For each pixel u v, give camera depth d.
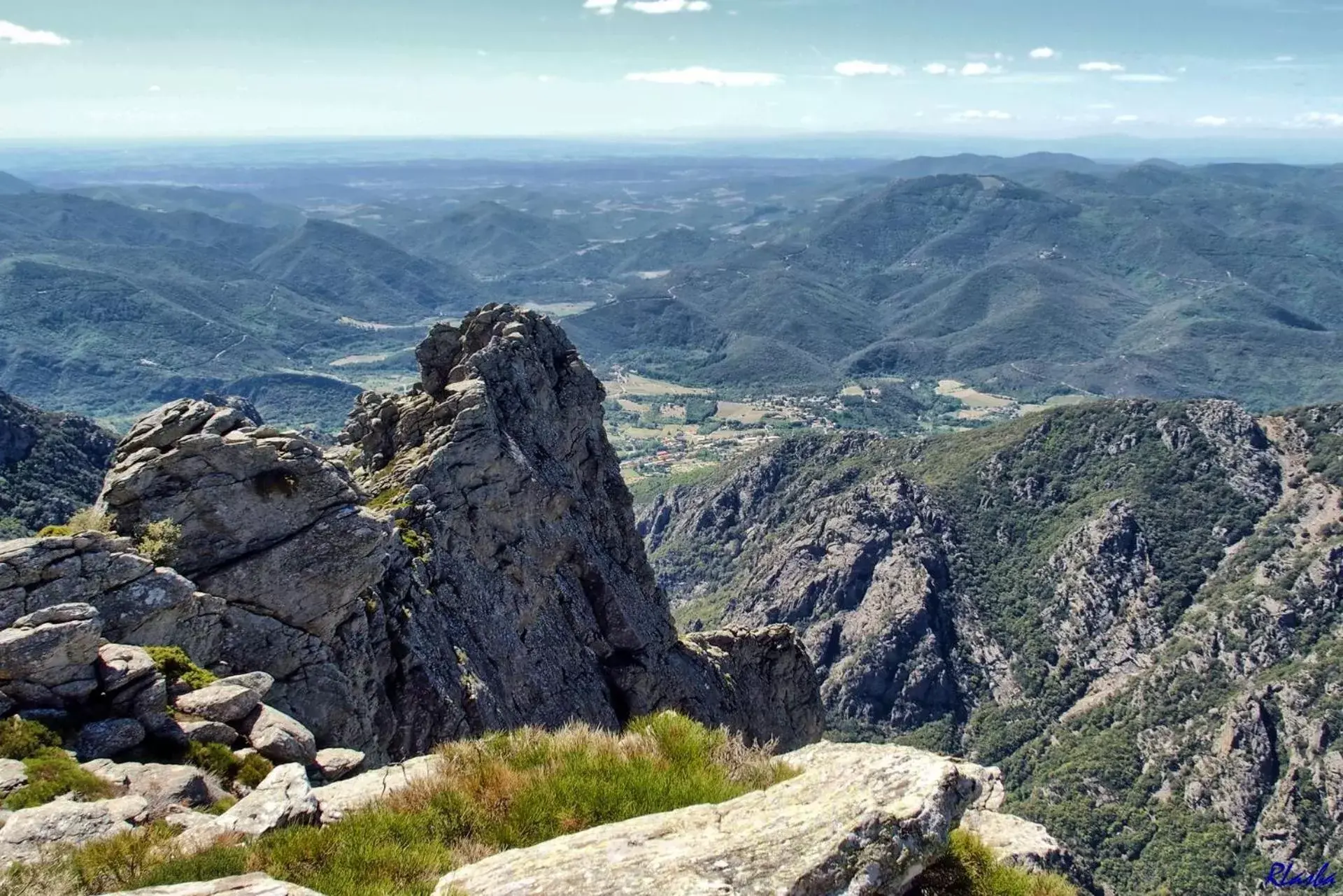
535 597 44.75
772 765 19.08
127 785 19.27
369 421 52.25
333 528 32.19
